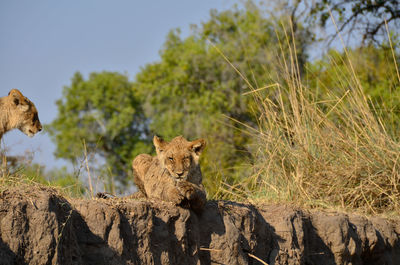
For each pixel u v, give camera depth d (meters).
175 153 8.88
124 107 47.06
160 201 8.34
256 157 13.39
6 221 6.07
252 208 9.80
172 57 39.19
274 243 9.73
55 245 6.32
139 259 7.45
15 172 8.09
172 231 8.14
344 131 13.57
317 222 10.73
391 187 12.61
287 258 9.73
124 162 43.69
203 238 8.66
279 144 12.55
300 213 10.42
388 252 11.64
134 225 7.55
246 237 9.16
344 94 13.77
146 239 7.60
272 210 10.26
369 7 26.59
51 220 6.36
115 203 7.59
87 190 9.07
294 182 11.94
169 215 8.09
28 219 6.25
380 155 12.84
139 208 7.66
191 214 8.48
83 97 47.75
